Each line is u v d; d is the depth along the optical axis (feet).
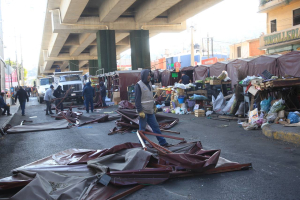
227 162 15.21
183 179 13.75
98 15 106.63
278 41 78.69
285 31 76.18
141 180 12.73
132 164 13.32
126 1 78.64
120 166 13.37
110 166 13.78
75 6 79.56
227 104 34.99
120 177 12.44
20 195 10.27
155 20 112.57
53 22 101.81
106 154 15.97
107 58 108.78
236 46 141.18
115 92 70.44
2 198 10.30
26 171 13.08
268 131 22.65
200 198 11.62
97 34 110.32
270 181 13.19
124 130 29.07
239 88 32.63
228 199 11.43
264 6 83.82
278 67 42.55
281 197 11.41
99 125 35.19
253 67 46.78
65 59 183.21
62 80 77.71
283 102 26.32
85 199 10.80
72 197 10.78
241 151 18.97
